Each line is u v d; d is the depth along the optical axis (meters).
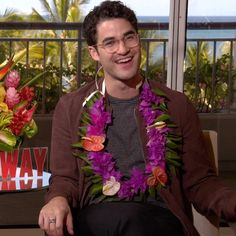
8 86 2.30
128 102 2.14
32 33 4.03
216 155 2.38
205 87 4.12
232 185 3.92
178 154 2.14
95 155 2.09
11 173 2.46
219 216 2.03
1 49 3.98
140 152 2.11
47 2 4.00
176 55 3.76
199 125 2.21
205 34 3.97
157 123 2.12
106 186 2.07
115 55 2.06
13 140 2.33
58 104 2.22
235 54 4.12
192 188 2.15
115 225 1.91
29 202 3.97
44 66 4.06
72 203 2.06
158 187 2.08
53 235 1.87
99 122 2.11
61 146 2.17
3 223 3.61
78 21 4.05
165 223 1.95
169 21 3.71
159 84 2.23
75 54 4.11
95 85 2.21
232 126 4.39
